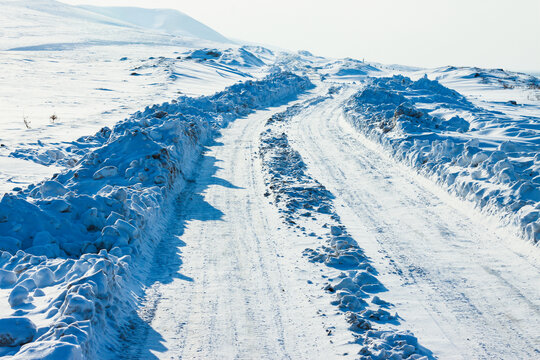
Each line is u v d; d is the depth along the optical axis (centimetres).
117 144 1638
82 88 4472
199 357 682
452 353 709
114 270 822
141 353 677
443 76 7894
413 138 2212
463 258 1073
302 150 2406
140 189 1359
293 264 1038
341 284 922
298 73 9575
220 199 1537
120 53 10081
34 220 1031
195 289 908
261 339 738
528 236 1084
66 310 643
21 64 6169
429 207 1454
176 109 2908
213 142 2538
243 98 4131
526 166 1523
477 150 1642
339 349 707
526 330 773
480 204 1335
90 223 1082
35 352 528
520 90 6131
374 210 1456
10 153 1911
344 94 5550
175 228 1266
